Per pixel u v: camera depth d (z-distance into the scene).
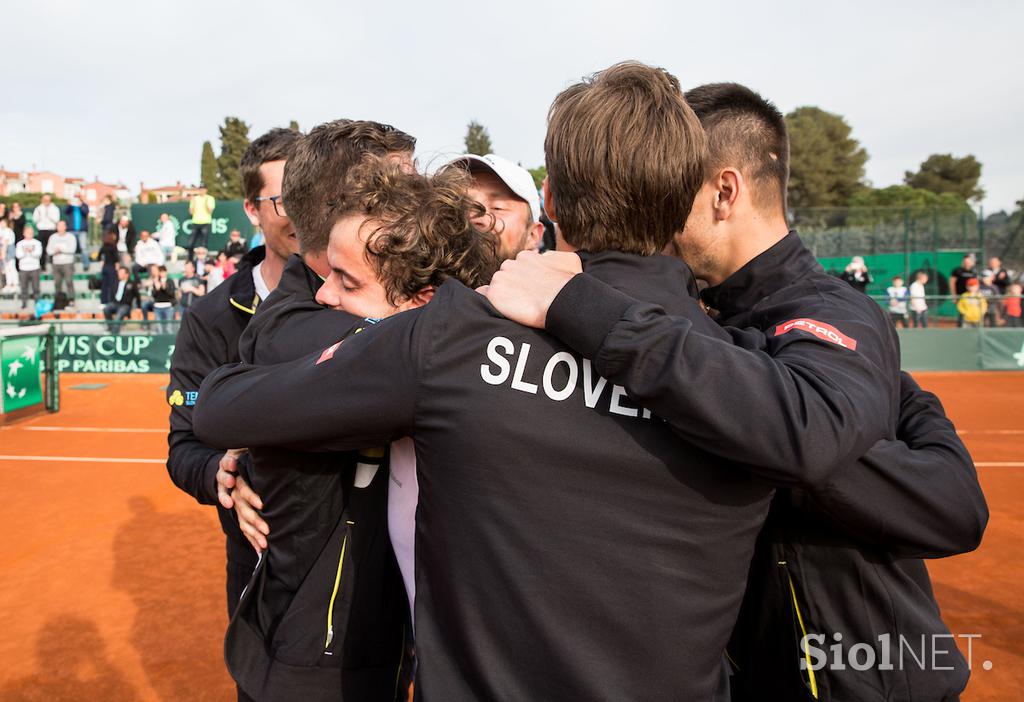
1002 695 3.00
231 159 48.00
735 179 1.54
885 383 1.16
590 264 1.19
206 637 3.58
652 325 1.01
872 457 1.24
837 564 1.39
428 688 1.12
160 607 3.93
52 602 3.99
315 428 1.16
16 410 9.55
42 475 6.76
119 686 3.14
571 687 1.03
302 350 1.35
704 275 1.66
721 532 1.08
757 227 1.56
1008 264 21.06
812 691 1.42
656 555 1.05
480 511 1.07
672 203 1.19
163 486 6.39
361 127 1.63
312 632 1.37
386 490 1.37
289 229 2.23
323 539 1.36
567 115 1.21
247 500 1.43
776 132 1.57
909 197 46.22
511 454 1.05
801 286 1.47
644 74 1.22
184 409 2.14
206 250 18.59
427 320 1.10
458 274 1.36
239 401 1.22
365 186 1.35
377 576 1.38
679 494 1.06
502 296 1.11
